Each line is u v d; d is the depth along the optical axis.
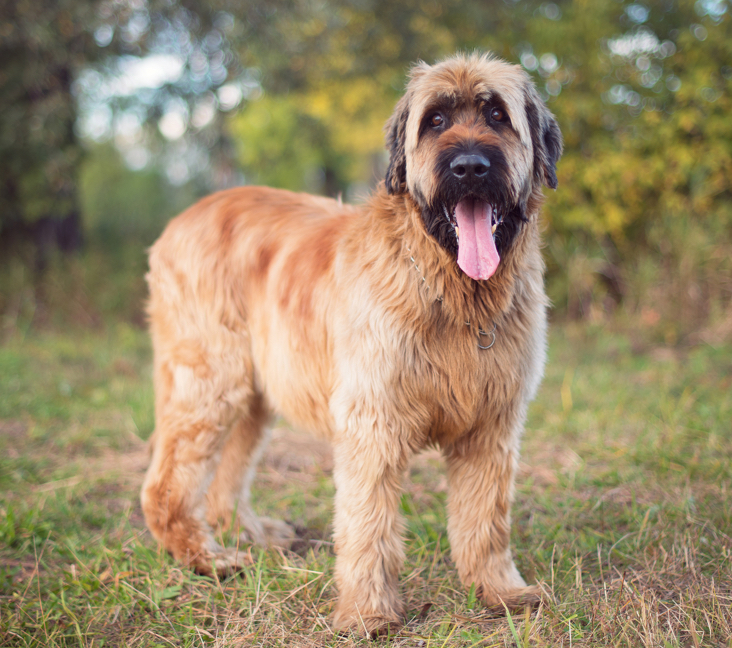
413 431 2.93
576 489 4.24
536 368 3.08
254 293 3.59
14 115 9.66
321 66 12.47
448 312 2.84
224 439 3.66
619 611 2.72
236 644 2.71
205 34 10.45
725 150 8.87
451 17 11.95
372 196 3.26
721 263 8.53
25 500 4.30
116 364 8.00
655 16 9.77
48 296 10.86
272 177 24.41
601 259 9.31
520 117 2.93
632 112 9.66
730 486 3.96
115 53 10.25
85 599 3.11
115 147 18.08
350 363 2.93
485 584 3.04
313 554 3.43
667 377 6.68
